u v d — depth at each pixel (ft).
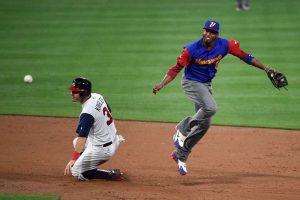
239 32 281.13
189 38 269.64
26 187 116.67
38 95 195.62
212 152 143.43
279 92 197.88
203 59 117.19
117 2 352.08
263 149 145.79
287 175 126.62
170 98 193.26
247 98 192.03
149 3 348.79
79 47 257.14
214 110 118.93
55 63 233.35
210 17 312.29
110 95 195.11
